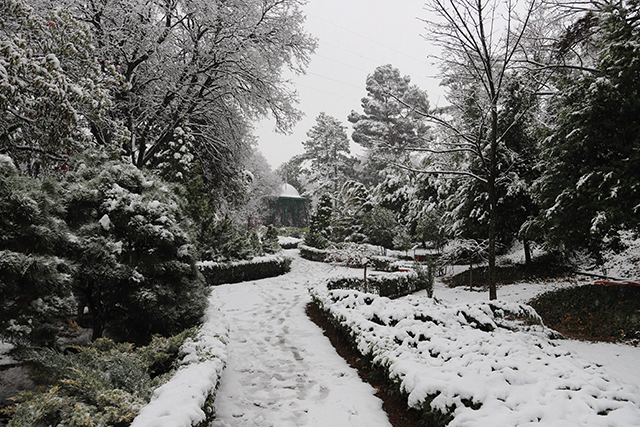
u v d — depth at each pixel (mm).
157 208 5176
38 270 3566
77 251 4648
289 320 8328
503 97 10664
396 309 6316
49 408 2758
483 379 3385
